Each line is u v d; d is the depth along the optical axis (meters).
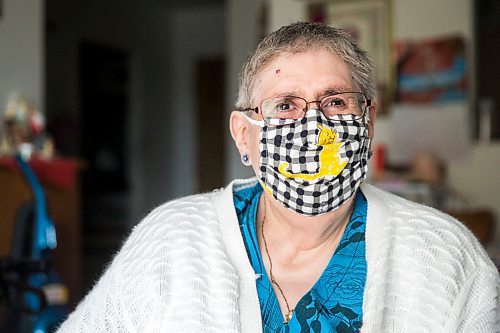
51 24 7.05
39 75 4.91
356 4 4.69
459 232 1.33
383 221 1.33
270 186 1.30
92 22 7.76
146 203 8.91
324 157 1.25
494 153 4.34
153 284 1.29
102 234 7.66
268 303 1.29
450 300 1.25
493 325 1.25
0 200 4.03
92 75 7.94
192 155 9.35
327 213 1.30
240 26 6.75
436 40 4.47
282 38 1.28
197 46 9.24
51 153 4.59
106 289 1.34
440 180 4.35
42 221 3.10
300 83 1.26
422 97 4.51
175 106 9.40
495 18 4.34
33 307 2.71
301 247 1.34
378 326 1.23
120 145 8.43
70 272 4.38
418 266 1.28
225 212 1.39
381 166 4.56
